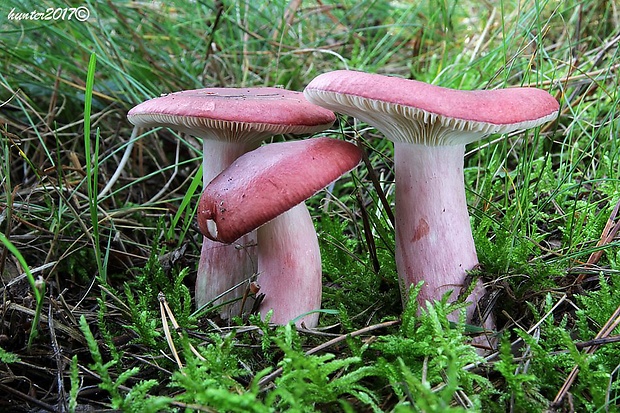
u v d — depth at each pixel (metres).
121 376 0.21
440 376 0.21
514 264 0.26
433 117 0.21
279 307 0.25
